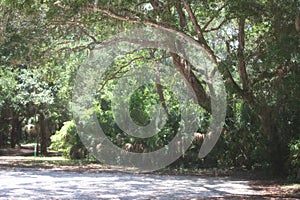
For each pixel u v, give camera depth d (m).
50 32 16.30
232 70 14.99
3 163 22.27
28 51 16.52
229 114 20.20
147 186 13.62
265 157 16.88
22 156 30.27
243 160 20.69
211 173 18.47
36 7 11.83
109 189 12.72
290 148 15.33
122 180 15.33
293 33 11.05
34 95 25.81
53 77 21.09
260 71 14.91
